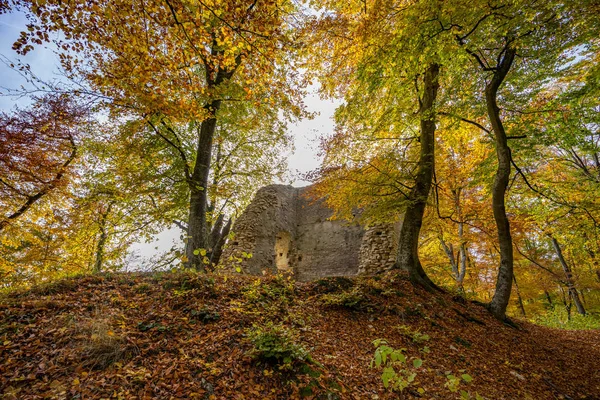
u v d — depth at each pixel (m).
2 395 2.41
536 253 17.78
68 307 4.06
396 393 3.45
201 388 2.81
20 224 9.37
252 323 4.26
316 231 15.70
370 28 6.65
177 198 10.14
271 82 6.64
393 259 10.61
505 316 8.12
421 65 7.04
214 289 5.09
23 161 8.02
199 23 4.61
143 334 3.58
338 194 10.48
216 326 4.02
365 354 4.34
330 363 3.72
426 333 5.70
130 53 4.90
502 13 5.42
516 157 9.91
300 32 8.09
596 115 7.78
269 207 14.62
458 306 7.77
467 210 12.54
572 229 10.84
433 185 10.75
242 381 3.01
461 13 5.27
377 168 9.10
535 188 10.45
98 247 12.41
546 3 5.06
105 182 10.79
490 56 8.34
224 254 13.24
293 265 15.45
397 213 9.46
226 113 9.67
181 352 3.33
